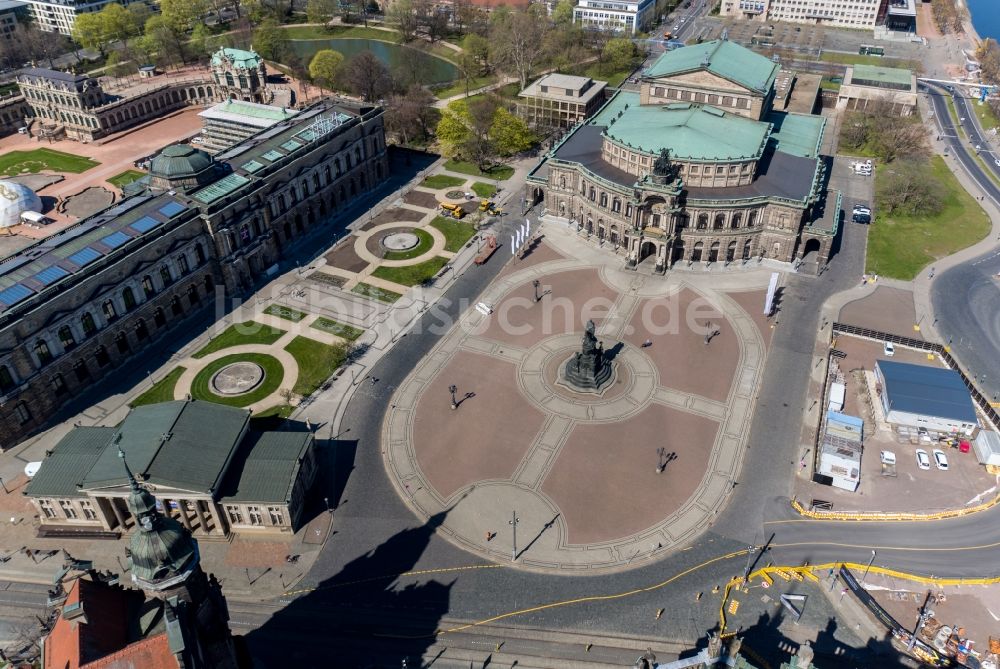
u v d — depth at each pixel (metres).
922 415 117.06
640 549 99.69
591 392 127.12
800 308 149.62
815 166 172.38
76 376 126.06
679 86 185.12
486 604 92.50
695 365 133.88
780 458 113.88
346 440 117.56
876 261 165.88
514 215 185.75
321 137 173.25
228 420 105.94
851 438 112.94
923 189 185.00
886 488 108.50
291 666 85.31
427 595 93.62
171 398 126.06
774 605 92.19
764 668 84.38
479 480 110.50
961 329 143.62
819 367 132.75
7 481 110.81
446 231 178.12
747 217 157.50
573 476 111.00
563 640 88.44
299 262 165.75
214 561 98.25
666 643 87.88
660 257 159.50
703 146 161.38
